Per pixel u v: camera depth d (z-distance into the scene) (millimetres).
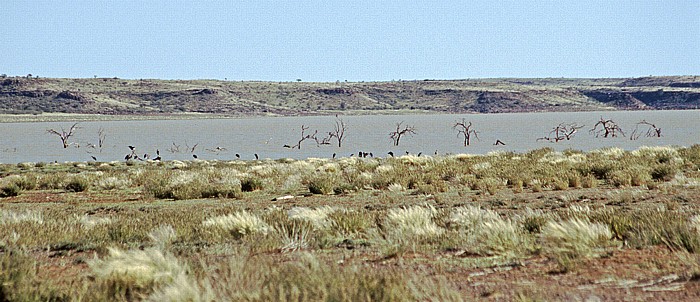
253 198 54875
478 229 27719
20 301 17594
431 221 32344
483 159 88438
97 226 34688
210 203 51531
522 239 24812
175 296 16375
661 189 47094
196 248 27172
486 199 47125
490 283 18734
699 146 89500
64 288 19062
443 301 15711
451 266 21469
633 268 19594
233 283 17562
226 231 30688
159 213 42062
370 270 18344
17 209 49562
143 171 86312
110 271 19281
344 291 15656
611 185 54594
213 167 104312
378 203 47000
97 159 192625
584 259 21188
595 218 28984
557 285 18109
